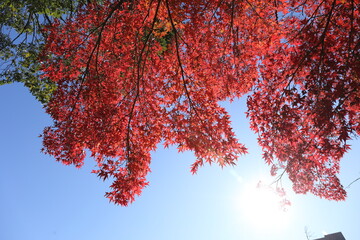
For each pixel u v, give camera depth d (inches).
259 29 262.5
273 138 240.5
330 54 198.8
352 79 191.0
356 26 197.3
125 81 297.1
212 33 278.5
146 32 279.9
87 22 285.1
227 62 292.5
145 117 284.2
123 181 250.4
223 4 255.6
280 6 240.2
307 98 212.7
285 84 236.1
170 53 290.7
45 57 285.6
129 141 273.1
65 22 282.7
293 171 293.3
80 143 269.3
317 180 313.6
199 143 249.6
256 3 248.7
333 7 185.9
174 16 264.5
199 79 281.3
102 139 259.3
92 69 287.0
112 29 279.1
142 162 267.6
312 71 200.7
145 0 265.0
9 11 396.8
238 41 279.3
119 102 285.0
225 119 252.8
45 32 359.9
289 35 235.8
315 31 204.8
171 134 274.4
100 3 355.6
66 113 282.4
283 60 241.3
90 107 278.1
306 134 225.3
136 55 284.7
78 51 285.0
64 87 280.5
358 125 201.6
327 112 188.9
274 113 231.0
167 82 280.1
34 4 362.9
